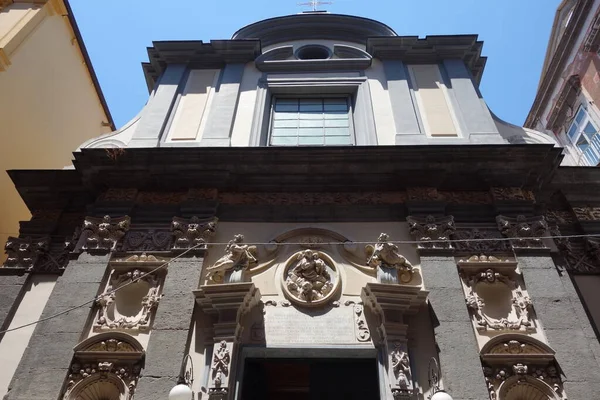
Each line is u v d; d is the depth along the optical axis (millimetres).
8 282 9180
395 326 7812
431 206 9562
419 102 11961
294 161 9984
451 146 9773
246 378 7938
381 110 11781
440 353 7629
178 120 11766
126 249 9289
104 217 9578
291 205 9867
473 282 8633
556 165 9945
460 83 12250
